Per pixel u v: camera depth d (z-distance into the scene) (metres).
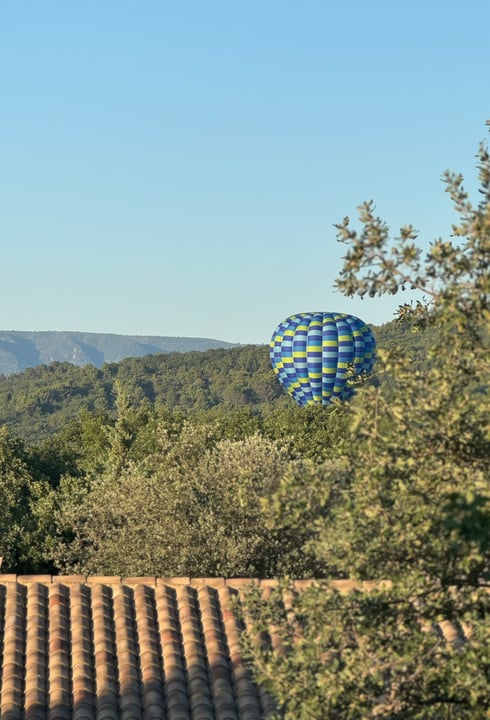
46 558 38.53
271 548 31.81
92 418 95.38
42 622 21.62
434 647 12.75
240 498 13.80
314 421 82.44
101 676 19.94
